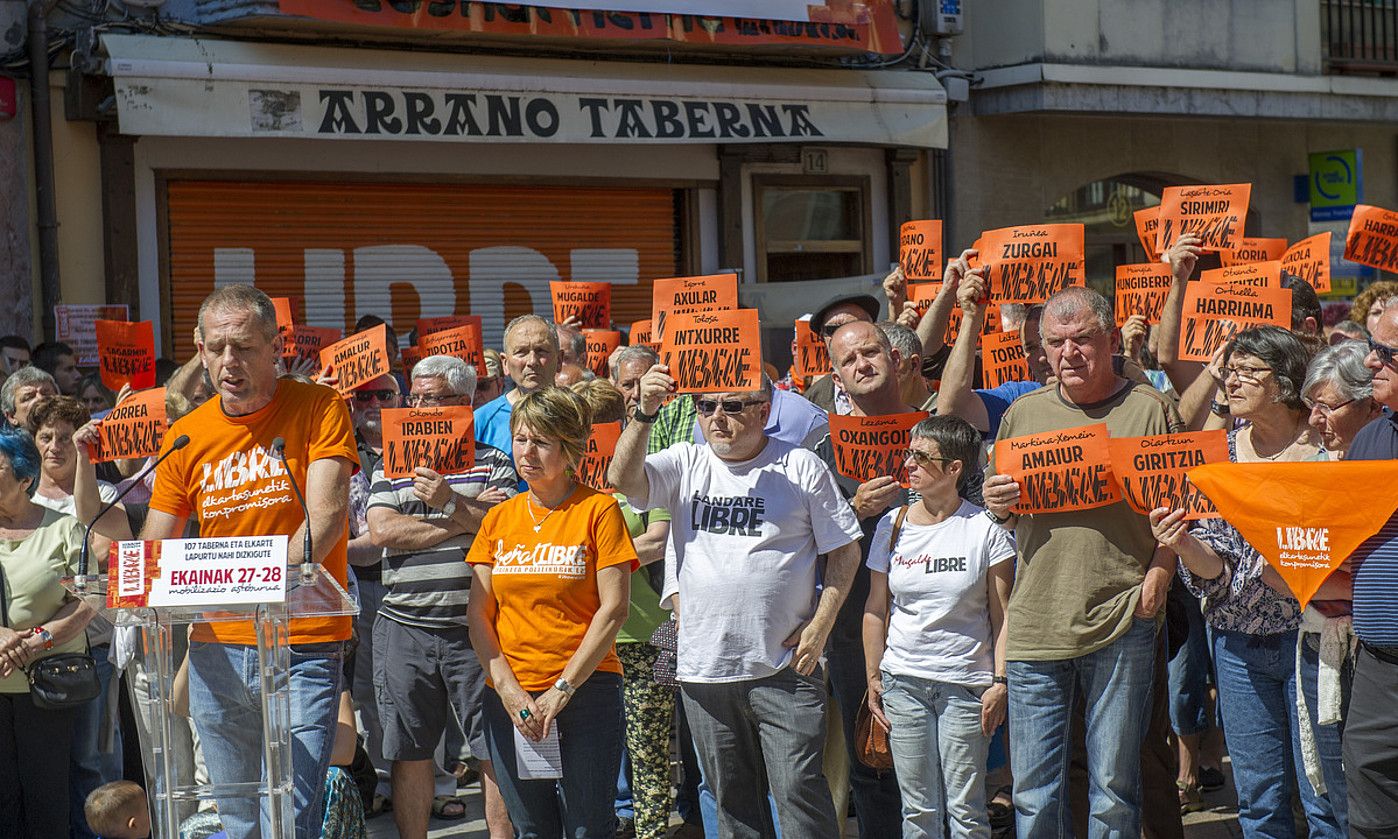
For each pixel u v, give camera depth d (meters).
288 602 4.07
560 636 5.16
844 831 6.74
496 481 6.47
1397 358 4.41
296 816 4.55
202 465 4.67
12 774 5.94
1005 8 14.83
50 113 11.24
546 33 12.27
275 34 11.72
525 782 5.23
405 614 6.27
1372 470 4.34
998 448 5.21
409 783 6.32
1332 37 16.58
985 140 15.24
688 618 5.33
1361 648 4.49
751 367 5.32
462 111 12.06
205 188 12.01
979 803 5.48
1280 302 6.41
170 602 3.91
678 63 13.38
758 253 14.34
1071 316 5.32
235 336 4.58
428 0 11.79
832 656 6.00
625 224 13.86
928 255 8.17
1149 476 5.01
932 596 5.48
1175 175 16.56
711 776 5.39
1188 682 6.92
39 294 11.30
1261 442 5.28
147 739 4.16
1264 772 5.19
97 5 11.36
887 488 5.64
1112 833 5.20
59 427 6.55
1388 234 7.74
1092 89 14.88
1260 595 5.11
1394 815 4.39
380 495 6.37
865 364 5.74
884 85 14.12
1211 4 15.52
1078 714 5.91
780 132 13.34
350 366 7.29
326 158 12.34
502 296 13.31
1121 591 5.20
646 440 5.27
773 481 5.32
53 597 5.95
